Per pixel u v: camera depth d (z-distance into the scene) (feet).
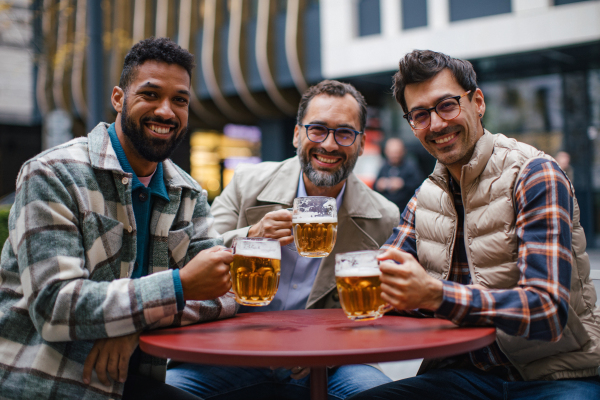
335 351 3.80
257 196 8.14
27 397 4.76
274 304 7.66
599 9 25.66
